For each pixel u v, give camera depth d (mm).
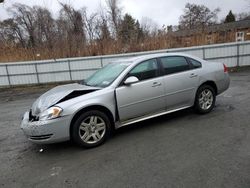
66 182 2982
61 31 22422
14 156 3953
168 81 4703
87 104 3877
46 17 25812
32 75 15961
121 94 4203
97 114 4020
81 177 3072
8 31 36250
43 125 3627
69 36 20016
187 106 5098
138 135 4379
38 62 15695
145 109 4492
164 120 5117
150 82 4492
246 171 2855
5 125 6027
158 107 4648
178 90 4844
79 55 18266
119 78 4281
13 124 6047
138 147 3844
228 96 6906
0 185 3053
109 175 3055
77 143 3930
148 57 4680
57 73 15852
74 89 4238
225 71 5633
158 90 4578
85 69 15602
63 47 18688
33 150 4145
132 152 3676
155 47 18062
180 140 3973
